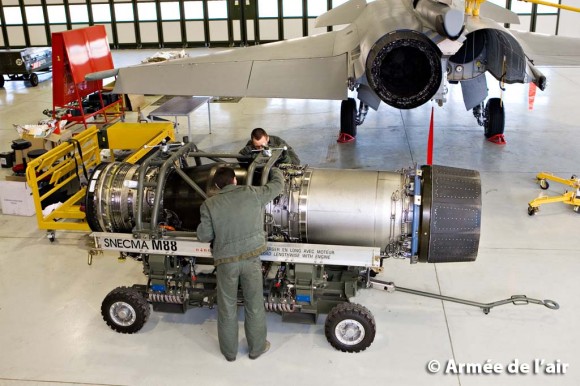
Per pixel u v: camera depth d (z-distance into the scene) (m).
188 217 4.41
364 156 8.49
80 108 9.70
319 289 4.45
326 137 9.50
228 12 18.94
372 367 4.14
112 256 5.82
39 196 6.27
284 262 4.42
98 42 10.38
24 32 19.98
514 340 4.39
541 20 17.78
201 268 5.41
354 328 4.24
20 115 11.45
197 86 7.16
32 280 5.41
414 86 5.59
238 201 3.89
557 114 10.43
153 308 4.70
